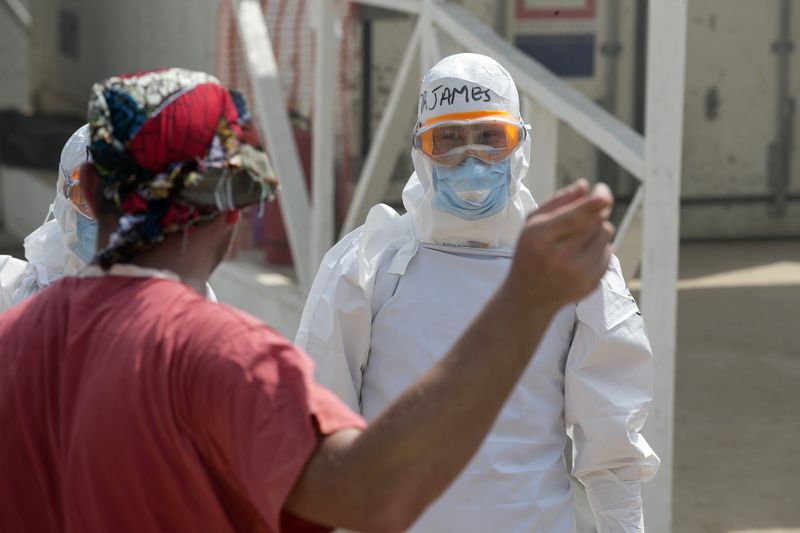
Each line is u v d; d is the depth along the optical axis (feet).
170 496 6.97
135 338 7.08
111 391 7.00
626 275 19.29
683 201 51.67
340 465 6.42
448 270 12.97
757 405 29.27
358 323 12.83
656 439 18.53
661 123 17.92
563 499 12.79
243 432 6.64
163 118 7.30
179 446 6.86
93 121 7.44
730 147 51.16
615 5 47.34
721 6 49.75
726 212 51.96
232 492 7.02
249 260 37.09
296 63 35.55
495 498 12.34
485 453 12.36
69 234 14.01
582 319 12.61
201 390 6.79
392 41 42.78
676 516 22.22
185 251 7.67
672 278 18.22
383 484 6.36
